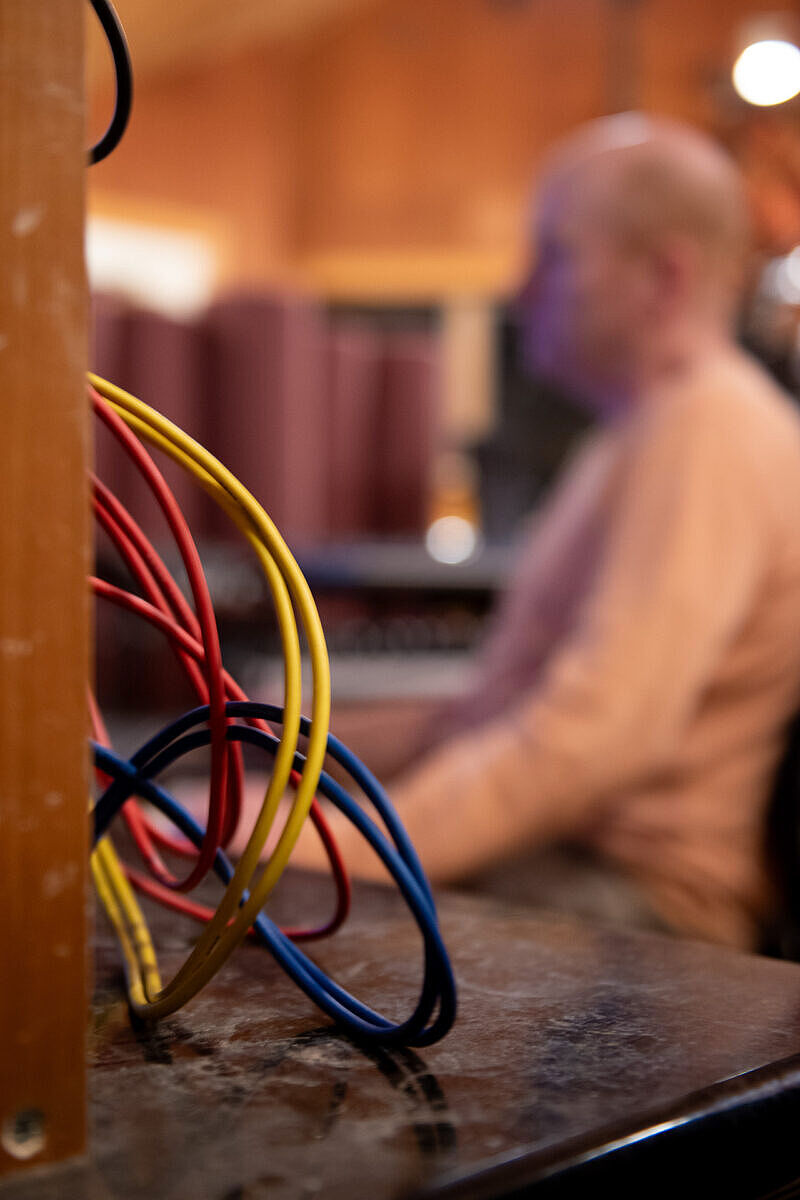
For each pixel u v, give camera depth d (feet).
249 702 1.08
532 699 3.84
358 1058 1.00
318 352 9.25
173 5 15.87
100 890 1.30
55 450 0.79
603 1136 0.84
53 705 0.79
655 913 3.79
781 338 8.96
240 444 8.89
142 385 8.48
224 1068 0.98
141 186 17.58
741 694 3.88
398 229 18.12
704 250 4.18
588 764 3.62
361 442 9.65
